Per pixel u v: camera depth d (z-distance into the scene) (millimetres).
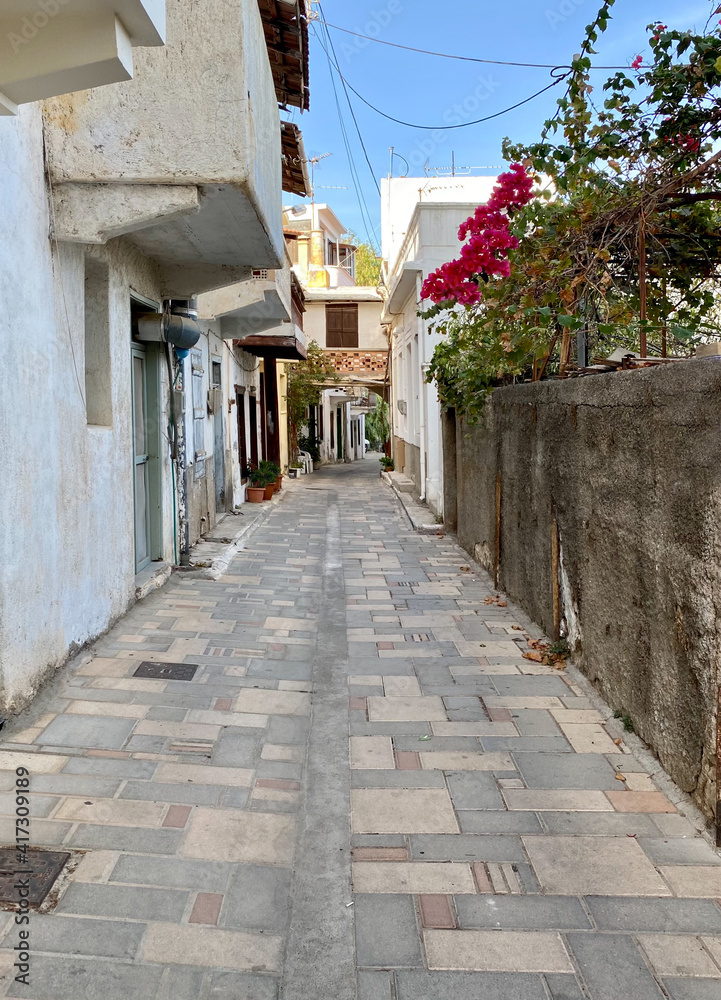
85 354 5551
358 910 2617
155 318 6871
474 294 5801
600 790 3438
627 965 2355
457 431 10117
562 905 2643
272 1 7344
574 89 4867
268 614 6414
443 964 2369
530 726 4148
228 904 2643
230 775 3557
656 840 3035
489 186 17609
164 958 2379
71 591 4824
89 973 2295
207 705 4355
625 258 5328
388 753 3820
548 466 5672
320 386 25141
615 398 4180
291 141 10203
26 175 4094
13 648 3943
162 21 3047
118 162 4477
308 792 3414
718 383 2998
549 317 4906
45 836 2980
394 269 18328
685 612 3318
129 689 4520
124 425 5973
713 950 2420
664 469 3531
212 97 4488
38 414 4223
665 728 3541
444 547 10094
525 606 6477
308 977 2312
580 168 4957
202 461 9812
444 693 4648
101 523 5414
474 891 2721
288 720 4207
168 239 5883
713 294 5777
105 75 2941
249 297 9773
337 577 8070
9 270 3832
